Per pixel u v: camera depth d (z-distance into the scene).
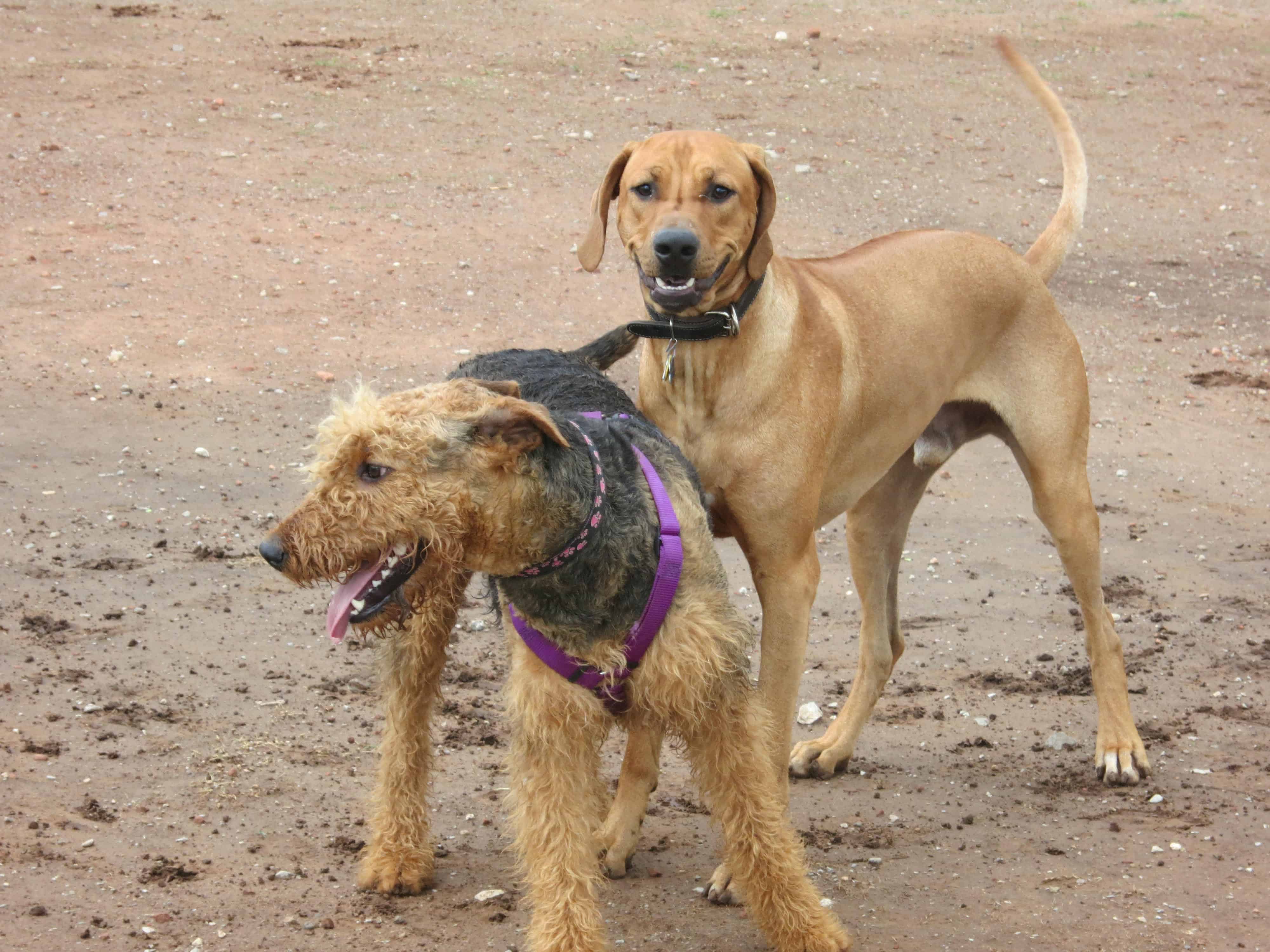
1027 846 6.46
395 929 5.53
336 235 16.09
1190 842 6.45
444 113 20.30
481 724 7.54
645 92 21.78
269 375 12.59
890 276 7.01
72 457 10.70
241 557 9.40
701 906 5.89
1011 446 7.69
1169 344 15.18
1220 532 10.91
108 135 18.30
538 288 15.14
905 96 22.70
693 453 6.22
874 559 7.41
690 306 5.87
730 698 5.18
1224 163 21.06
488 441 4.71
